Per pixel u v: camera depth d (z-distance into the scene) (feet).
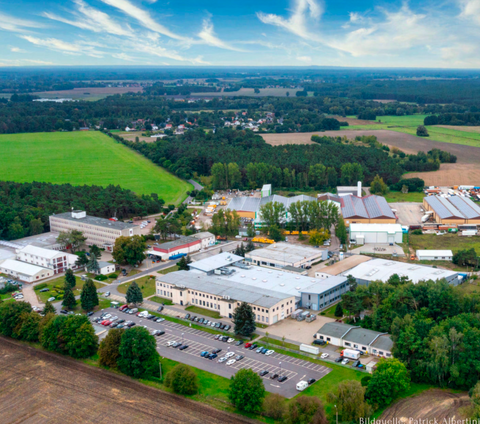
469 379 485.15
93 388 505.66
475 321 550.36
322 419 421.59
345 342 577.43
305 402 432.66
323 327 609.83
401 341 517.55
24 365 556.51
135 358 521.65
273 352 570.46
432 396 478.59
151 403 476.54
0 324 629.92
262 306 647.56
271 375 519.60
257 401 453.17
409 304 617.62
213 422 445.78
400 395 480.23
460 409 442.50
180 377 489.67
